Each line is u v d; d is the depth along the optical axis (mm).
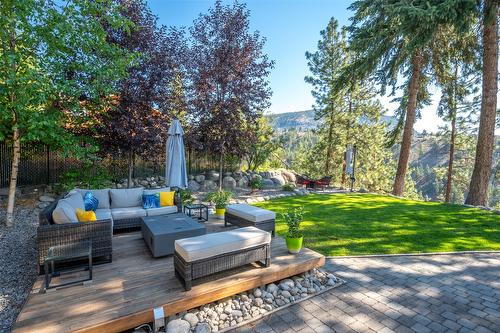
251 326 2773
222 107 9773
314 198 10391
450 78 12164
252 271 3449
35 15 5375
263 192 11367
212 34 10234
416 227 6301
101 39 6203
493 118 8953
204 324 2705
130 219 5234
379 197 10812
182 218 4789
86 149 6492
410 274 3957
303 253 4098
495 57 8789
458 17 7672
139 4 7992
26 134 5605
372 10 9758
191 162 11602
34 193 7684
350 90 12422
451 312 3018
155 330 2553
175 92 9844
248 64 10148
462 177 20203
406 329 2721
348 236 5617
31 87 5055
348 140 17016
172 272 3428
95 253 3592
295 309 3072
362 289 3518
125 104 7797
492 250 4898
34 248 4617
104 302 2715
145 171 10203
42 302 2699
